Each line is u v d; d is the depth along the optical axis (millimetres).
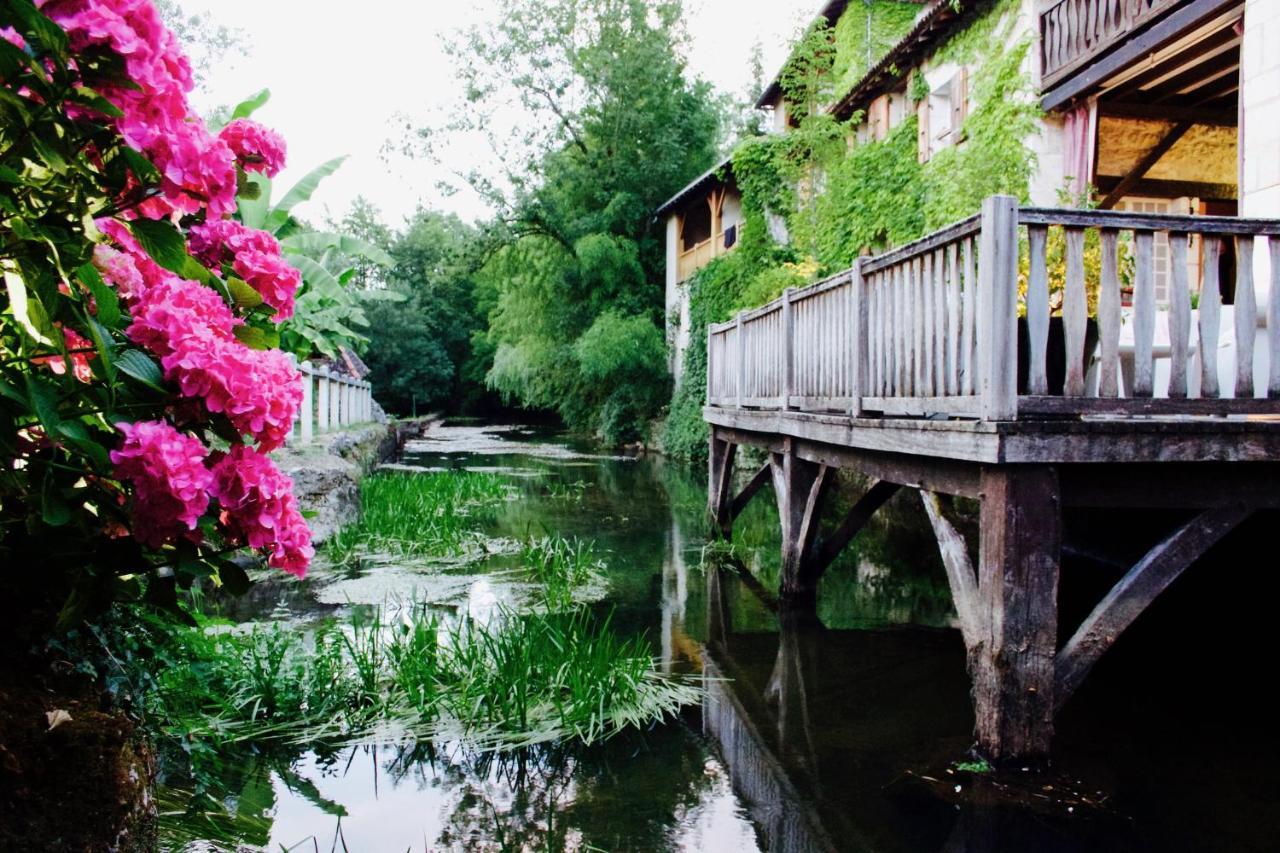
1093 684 4668
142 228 1785
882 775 3533
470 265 26594
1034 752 3348
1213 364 3566
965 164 11242
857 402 4965
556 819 3168
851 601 6621
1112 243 3490
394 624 5344
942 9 11867
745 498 8867
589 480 15188
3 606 2006
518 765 3643
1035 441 3264
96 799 1937
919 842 2986
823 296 5832
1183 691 4531
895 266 4566
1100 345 3527
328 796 3305
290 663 4402
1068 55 9844
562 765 3658
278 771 3484
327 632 5191
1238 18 7148
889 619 6113
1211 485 3502
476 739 3773
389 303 38500
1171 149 11102
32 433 1938
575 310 25328
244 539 2029
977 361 3557
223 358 1856
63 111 1619
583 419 27594
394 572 7207
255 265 2176
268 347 2248
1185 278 3547
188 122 1883
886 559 8148
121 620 2373
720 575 7602
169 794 3111
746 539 9258
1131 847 2908
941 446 3734
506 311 27266
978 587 3561
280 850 2869
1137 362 3525
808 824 3129
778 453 7242
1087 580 6938
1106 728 4020
